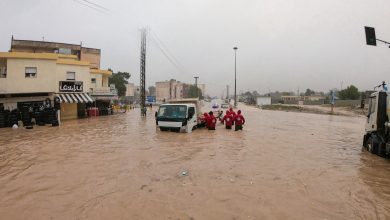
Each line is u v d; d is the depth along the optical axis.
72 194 6.86
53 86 26.92
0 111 21.83
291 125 25.61
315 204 6.35
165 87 126.12
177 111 18.73
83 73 31.80
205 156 11.31
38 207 6.07
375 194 7.13
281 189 7.32
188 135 17.42
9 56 25.14
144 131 19.48
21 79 25.69
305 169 9.46
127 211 5.85
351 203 6.47
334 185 7.80
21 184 7.65
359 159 11.32
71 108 31.78
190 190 7.16
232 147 13.38
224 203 6.32
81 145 13.79
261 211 5.90
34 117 23.81
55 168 9.34
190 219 5.49
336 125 26.20
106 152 12.04
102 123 26.03
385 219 5.65
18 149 12.77
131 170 9.06
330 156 11.78
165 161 10.38
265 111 55.59
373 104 13.12
